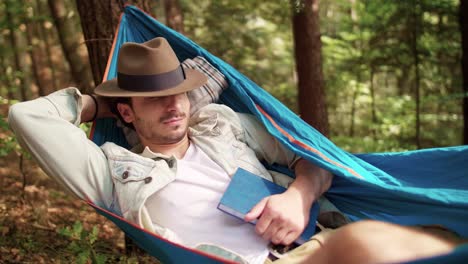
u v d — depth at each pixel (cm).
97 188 252
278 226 234
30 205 476
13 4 620
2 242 373
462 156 264
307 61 560
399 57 757
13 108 246
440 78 782
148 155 259
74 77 707
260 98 272
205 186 253
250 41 862
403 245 177
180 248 217
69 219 456
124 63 253
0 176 561
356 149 786
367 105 938
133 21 312
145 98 254
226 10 830
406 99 882
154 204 250
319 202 269
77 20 791
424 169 272
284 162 274
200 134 268
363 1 764
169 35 305
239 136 270
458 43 718
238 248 243
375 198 264
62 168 246
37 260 354
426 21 716
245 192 247
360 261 177
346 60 820
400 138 841
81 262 326
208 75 284
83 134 254
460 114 869
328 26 877
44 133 244
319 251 208
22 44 930
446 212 247
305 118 573
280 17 848
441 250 173
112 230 449
